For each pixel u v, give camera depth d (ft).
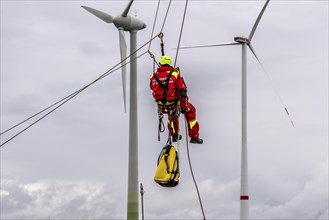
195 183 45.21
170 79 46.21
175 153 47.03
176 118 46.96
